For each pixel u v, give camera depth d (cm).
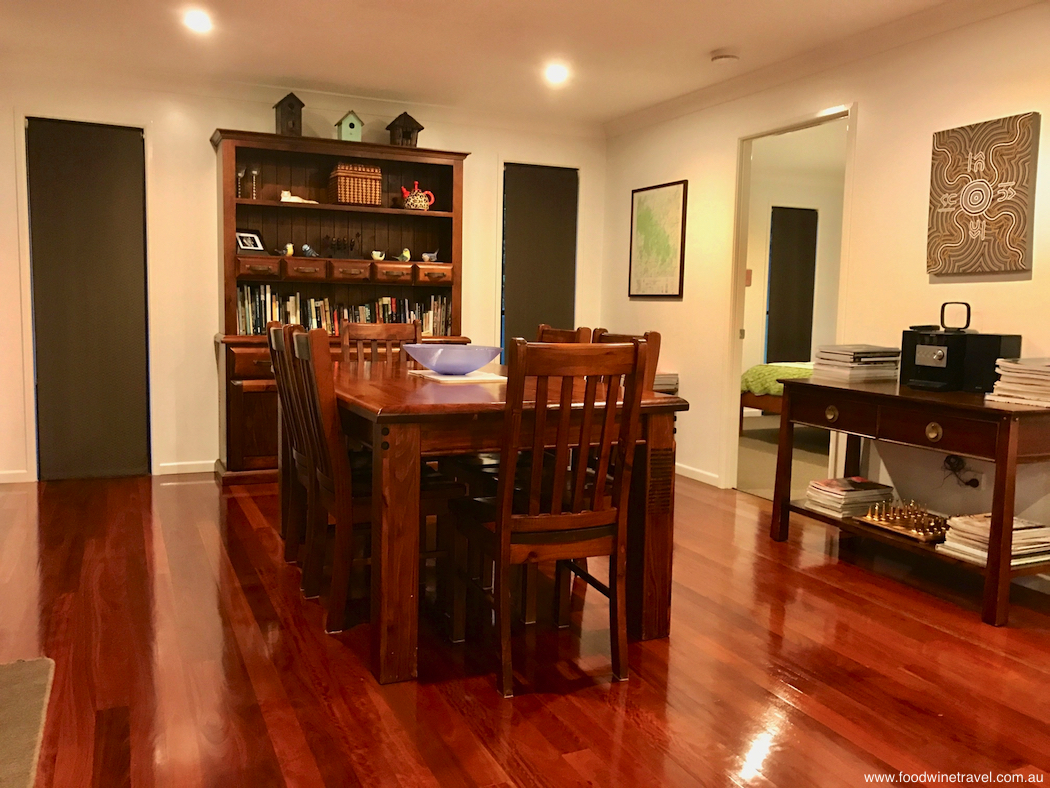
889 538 307
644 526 247
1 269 441
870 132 372
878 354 343
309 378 255
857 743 191
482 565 272
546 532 215
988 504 321
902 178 356
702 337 491
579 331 336
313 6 346
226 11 353
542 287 580
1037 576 307
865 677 227
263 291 481
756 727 198
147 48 410
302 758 180
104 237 463
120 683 214
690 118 496
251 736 189
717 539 364
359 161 508
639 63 421
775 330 808
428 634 254
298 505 314
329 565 320
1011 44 309
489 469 276
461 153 505
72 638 242
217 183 479
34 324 455
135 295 474
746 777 176
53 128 446
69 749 181
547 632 258
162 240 471
